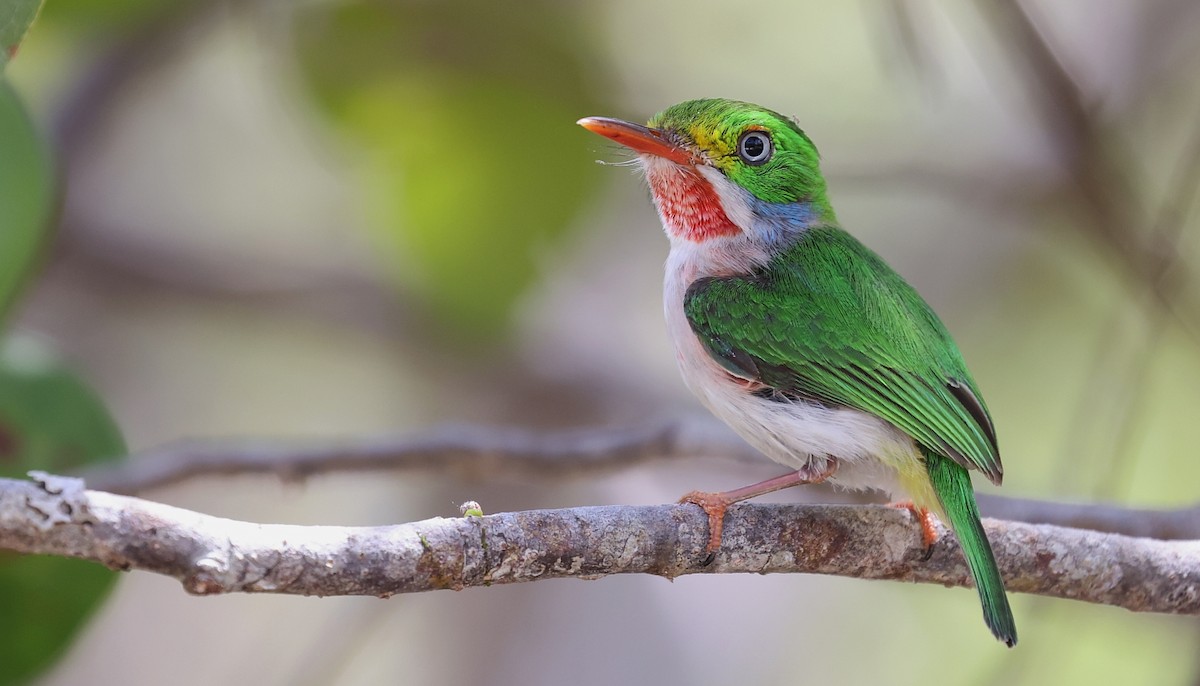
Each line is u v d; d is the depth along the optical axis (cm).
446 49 1069
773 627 1354
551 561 633
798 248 894
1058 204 1214
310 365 1520
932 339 834
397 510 1430
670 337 902
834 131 1330
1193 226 1280
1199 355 1234
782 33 1426
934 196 1341
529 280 1075
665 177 922
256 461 968
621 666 1293
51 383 758
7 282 675
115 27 1209
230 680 1362
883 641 1348
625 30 1364
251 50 1372
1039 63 1067
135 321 1493
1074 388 1402
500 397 1483
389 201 1070
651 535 675
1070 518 936
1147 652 1245
